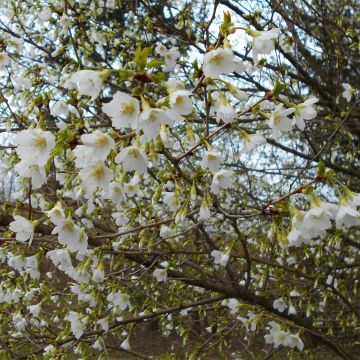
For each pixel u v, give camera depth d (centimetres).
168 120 191
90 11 561
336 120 564
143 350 701
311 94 755
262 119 567
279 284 467
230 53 211
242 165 677
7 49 525
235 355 548
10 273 441
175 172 300
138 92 190
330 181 243
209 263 574
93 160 212
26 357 413
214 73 215
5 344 436
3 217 365
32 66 504
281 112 245
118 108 192
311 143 553
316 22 638
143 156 220
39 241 340
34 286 465
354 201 237
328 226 239
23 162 211
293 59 617
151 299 508
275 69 551
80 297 405
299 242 252
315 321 547
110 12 672
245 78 575
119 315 527
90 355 437
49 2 554
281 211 257
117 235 311
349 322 627
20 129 445
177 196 272
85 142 202
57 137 230
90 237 304
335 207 245
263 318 412
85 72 196
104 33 545
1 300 435
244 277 606
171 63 418
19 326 442
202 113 492
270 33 226
